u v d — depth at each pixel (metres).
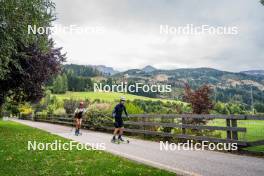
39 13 15.65
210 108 20.77
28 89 24.22
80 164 9.05
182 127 14.66
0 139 15.23
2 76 16.48
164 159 10.20
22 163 9.16
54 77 25.09
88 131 23.53
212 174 7.89
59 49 24.25
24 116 69.25
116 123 15.15
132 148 12.99
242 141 11.48
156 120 17.80
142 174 7.64
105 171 8.02
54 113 43.22
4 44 14.77
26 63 22.22
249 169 8.54
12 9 14.20
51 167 8.61
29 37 16.16
